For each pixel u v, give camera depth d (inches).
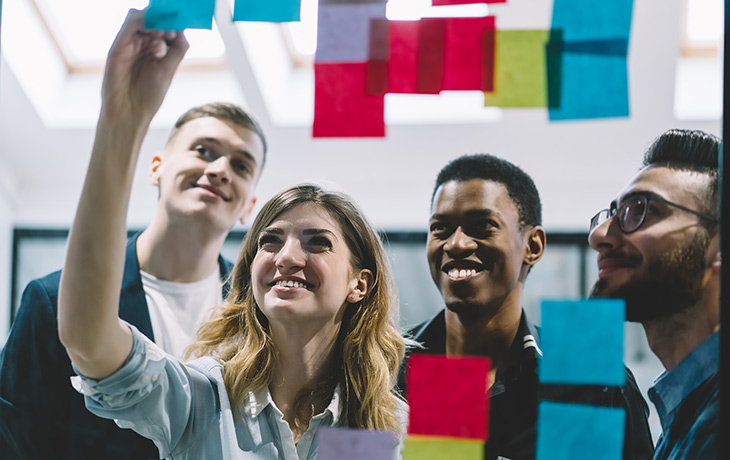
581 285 131.6
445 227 58.2
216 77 137.9
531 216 58.7
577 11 36.3
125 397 41.8
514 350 56.9
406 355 58.1
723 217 37.9
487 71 37.0
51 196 144.6
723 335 37.3
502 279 57.3
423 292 141.3
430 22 37.4
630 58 117.0
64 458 62.9
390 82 37.4
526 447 53.6
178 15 37.3
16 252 144.6
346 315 51.3
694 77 125.0
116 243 38.3
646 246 45.6
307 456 47.3
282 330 48.3
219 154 68.6
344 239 49.9
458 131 131.0
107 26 140.5
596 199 131.6
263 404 47.7
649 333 46.8
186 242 67.8
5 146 139.3
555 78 36.4
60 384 63.9
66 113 138.6
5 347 65.2
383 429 48.6
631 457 53.3
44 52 136.9
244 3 37.2
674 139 46.4
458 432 37.4
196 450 46.1
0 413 63.2
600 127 125.0
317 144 136.4
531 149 130.4
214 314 54.5
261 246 49.5
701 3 124.0
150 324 65.1
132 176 38.7
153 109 38.5
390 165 138.6
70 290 38.0
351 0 37.6
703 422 42.0
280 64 135.5
